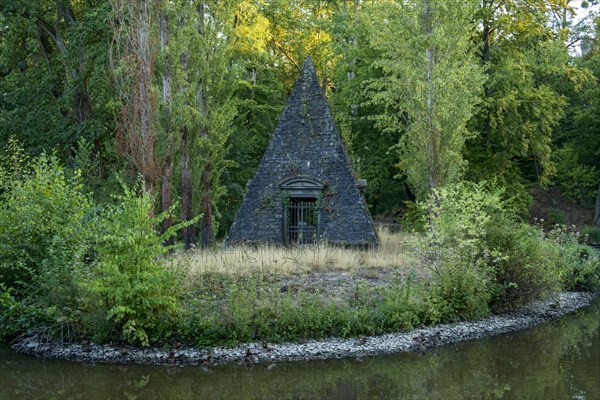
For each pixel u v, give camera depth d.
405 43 23.19
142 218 13.10
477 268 16.16
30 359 12.71
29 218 15.23
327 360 12.66
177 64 22.03
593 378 11.70
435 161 23.06
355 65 33.84
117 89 20.02
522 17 29.19
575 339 14.80
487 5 29.48
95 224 15.24
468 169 28.75
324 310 14.06
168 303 12.81
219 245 23.70
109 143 26.41
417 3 23.66
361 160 33.31
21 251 15.05
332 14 40.88
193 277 16.41
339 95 35.69
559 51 40.50
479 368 12.37
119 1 20.17
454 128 22.73
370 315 14.23
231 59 32.50
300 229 23.59
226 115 23.94
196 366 12.23
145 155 19.47
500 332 15.30
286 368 12.20
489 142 31.03
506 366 12.51
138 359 12.52
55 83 28.78
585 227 39.81
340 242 22.27
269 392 10.95
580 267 21.50
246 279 16.83
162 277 13.00
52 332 13.45
